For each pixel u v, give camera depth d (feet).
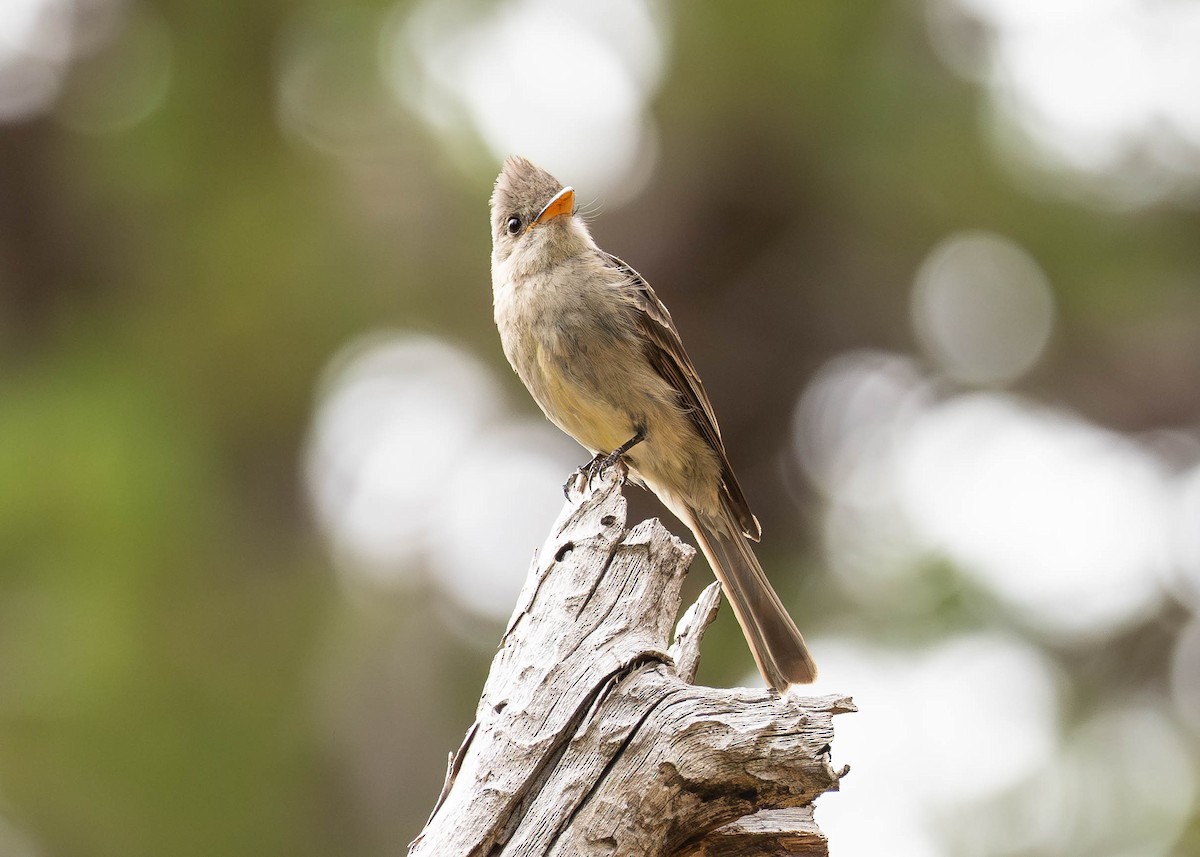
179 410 43.27
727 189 44.83
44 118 47.14
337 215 44.70
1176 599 43.55
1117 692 42.32
